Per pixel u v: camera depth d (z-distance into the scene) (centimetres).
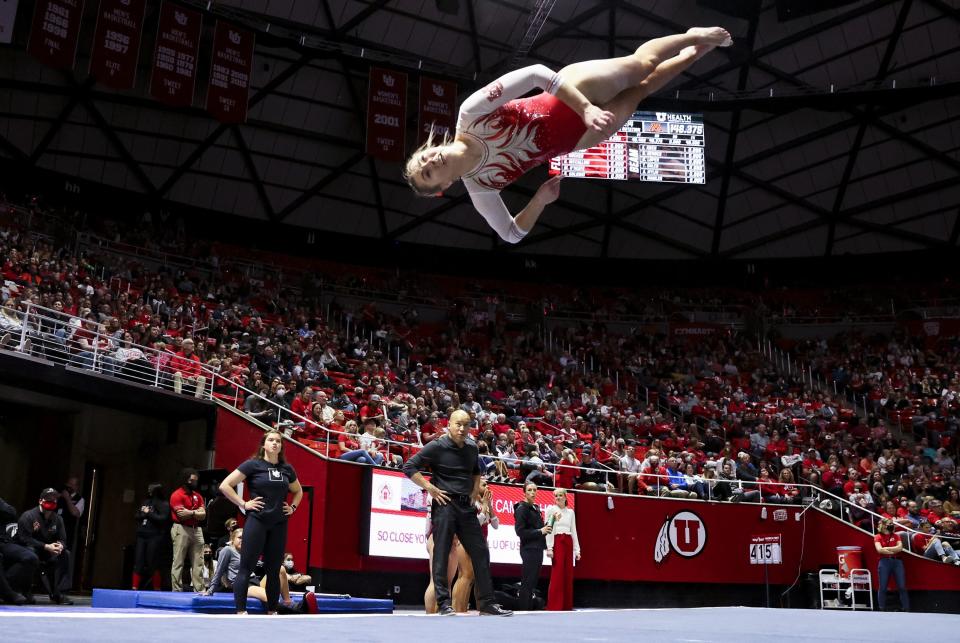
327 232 3269
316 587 1422
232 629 423
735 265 3591
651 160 2883
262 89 2759
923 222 3309
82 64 2548
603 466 1864
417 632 435
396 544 1511
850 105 2884
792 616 795
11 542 1142
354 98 2867
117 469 1773
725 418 2686
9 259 2106
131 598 1011
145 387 1596
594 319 3500
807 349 3359
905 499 2047
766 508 1911
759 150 3117
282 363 2109
